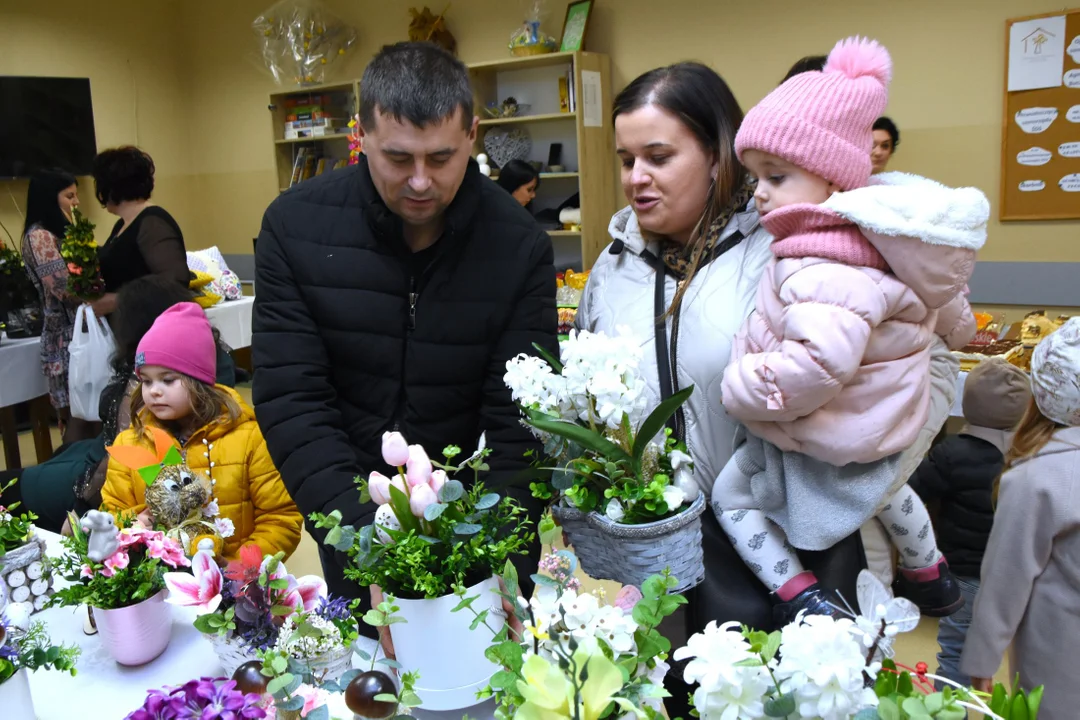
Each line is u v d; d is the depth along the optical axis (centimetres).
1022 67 380
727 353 138
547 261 152
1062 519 151
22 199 614
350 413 149
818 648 69
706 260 144
